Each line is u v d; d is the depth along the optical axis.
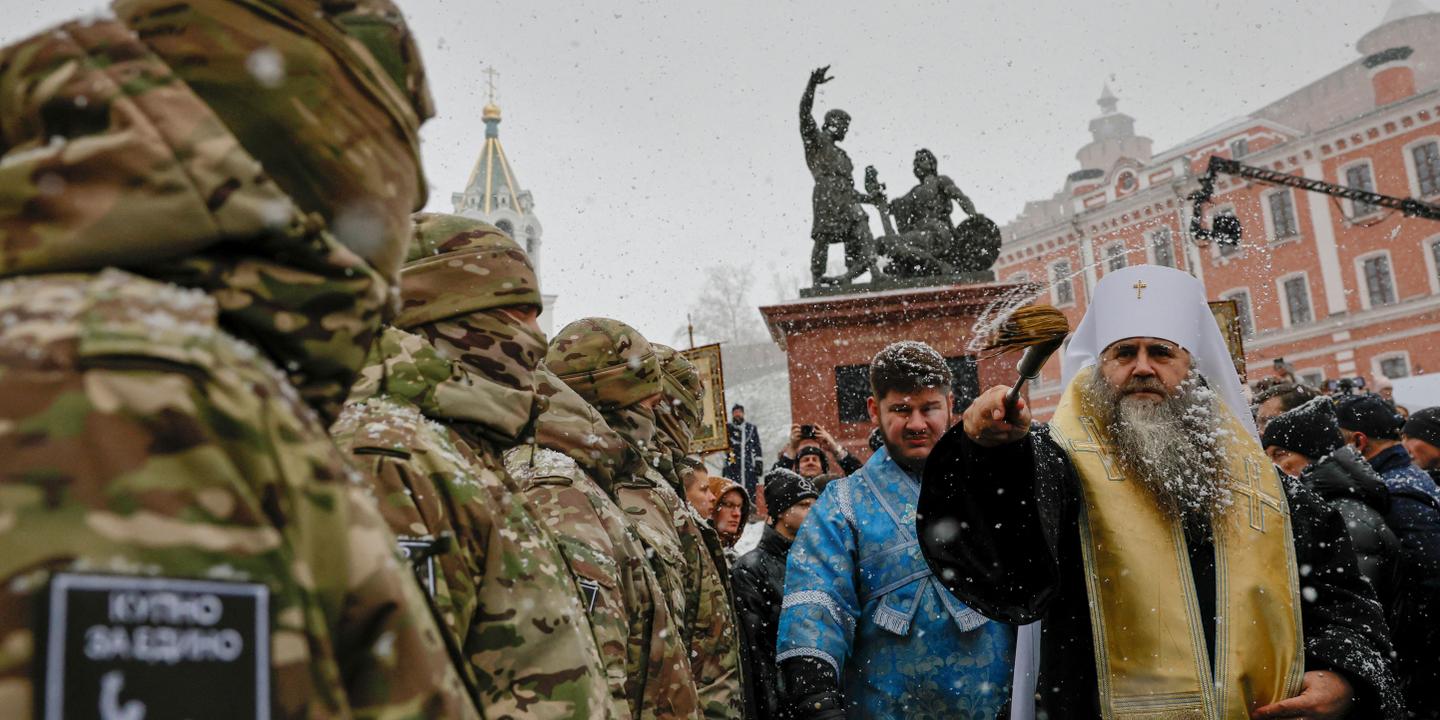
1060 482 2.84
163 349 0.76
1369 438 4.62
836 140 13.87
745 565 4.35
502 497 1.74
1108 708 2.68
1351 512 3.93
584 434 2.78
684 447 4.32
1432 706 3.86
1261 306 41.94
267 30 1.01
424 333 1.96
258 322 0.90
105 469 0.70
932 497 2.64
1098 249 38.22
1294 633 2.71
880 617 3.38
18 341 0.72
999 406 2.48
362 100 1.08
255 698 0.72
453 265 2.00
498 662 1.54
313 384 0.97
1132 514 2.81
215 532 0.74
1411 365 39.12
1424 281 38.97
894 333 12.28
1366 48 58.09
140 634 0.68
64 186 0.80
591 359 3.33
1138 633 2.71
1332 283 40.66
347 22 1.14
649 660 2.55
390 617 0.90
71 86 0.83
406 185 1.16
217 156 0.86
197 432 0.75
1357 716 2.75
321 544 0.85
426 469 1.58
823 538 3.50
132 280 0.81
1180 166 37.41
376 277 1.02
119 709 0.65
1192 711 2.62
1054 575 2.62
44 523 0.67
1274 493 2.88
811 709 3.19
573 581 1.86
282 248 0.92
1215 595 2.76
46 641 0.64
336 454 0.90
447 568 1.51
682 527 3.52
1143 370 2.91
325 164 1.03
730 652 3.54
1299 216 41.28
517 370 2.03
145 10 1.00
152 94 0.85
